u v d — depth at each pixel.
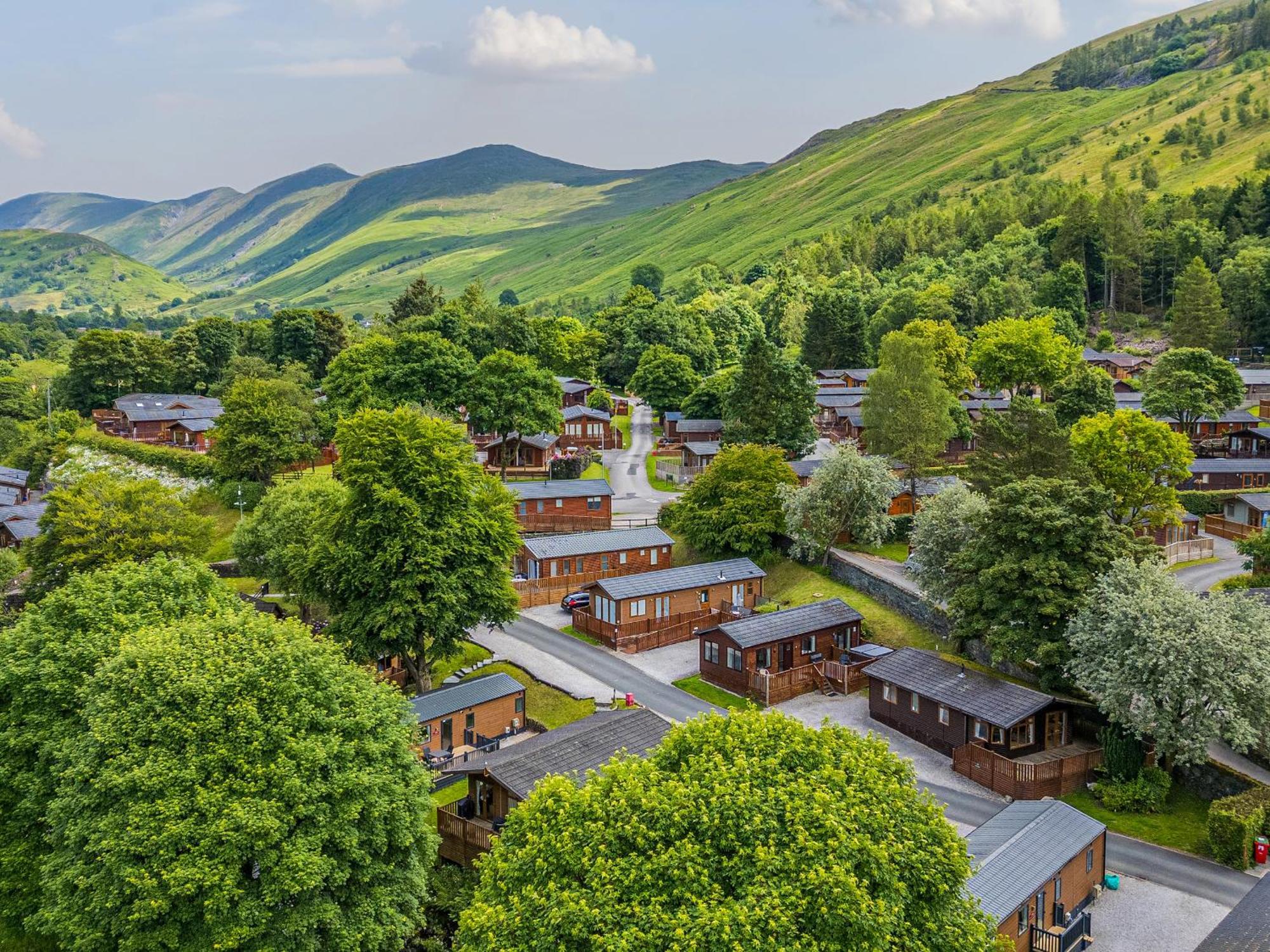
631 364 190.12
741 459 92.38
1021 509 58.44
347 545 61.38
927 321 141.00
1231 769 49.59
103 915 32.09
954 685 57.81
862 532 84.25
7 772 39.06
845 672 66.69
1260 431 115.75
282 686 37.03
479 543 64.00
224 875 31.66
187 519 79.81
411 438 64.44
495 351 156.00
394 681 67.38
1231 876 44.19
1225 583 71.12
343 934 33.31
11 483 120.06
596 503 105.38
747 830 28.34
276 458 109.06
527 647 75.31
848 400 147.62
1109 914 41.81
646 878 27.66
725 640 67.50
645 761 33.97
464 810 47.72
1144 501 82.00
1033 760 53.81
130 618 45.88
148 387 162.75
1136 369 164.88
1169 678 47.81
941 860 29.78
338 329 181.62
